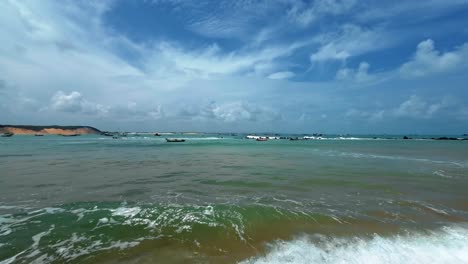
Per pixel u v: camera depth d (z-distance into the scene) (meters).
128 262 6.36
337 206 10.88
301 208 10.55
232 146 58.25
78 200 11.71
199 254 6.74
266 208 10.48
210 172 19.91
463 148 53.28
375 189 14.09
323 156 33.78
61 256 6.64
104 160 28.11
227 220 9.12
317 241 7.49
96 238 7.66
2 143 65.44
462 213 10.04
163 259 6.48
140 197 12.30
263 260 6.40
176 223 8.82
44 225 8.63
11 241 7.44
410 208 10.64
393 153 39.38
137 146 55.66
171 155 34.78
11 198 12.02
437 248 7.01
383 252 6.80
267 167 22.88
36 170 20.47
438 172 19.88
